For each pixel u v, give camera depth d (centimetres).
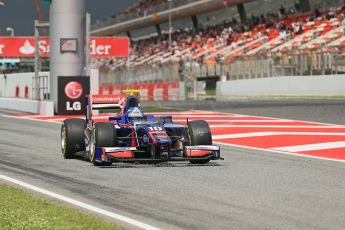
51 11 6231
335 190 2012
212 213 1655
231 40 12344
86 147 2833
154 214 1644
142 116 2733
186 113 6041
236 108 6512
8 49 9056
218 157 2628
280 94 8656
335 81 7706
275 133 4094
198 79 10694
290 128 4412
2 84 8500
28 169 2516
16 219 1538
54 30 6222
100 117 5625
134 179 2239
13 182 2175
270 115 5553
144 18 16775
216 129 4447
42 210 1647
